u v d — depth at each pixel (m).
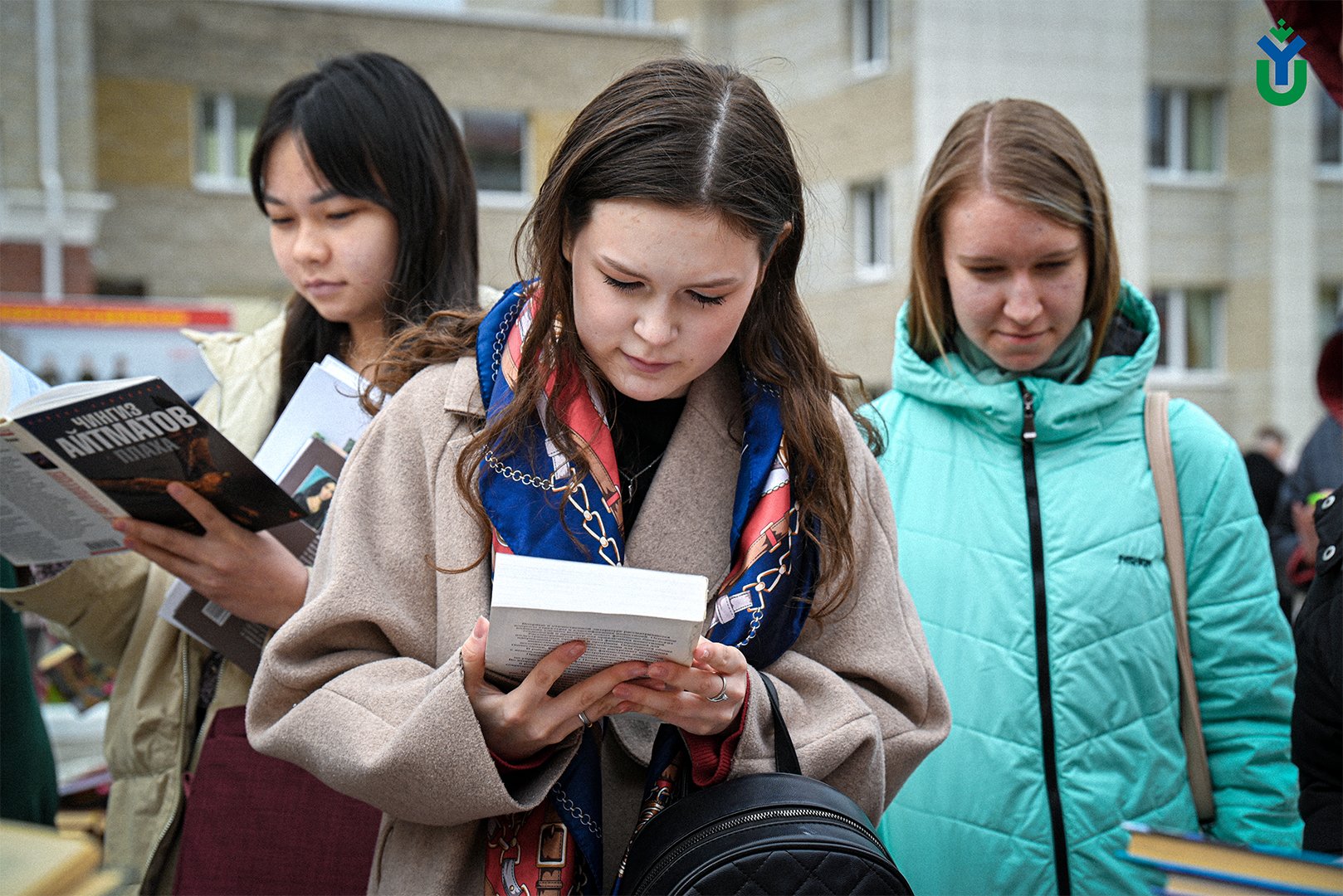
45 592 2.07
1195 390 16.75
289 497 1.72
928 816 2.19
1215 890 1.21
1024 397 2.29
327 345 2.29
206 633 1.96
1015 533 2.25
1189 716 2.23
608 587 1.33
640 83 1.53
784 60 1.85
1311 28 1.71
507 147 17.75
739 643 1.57
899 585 1.76
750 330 1.70
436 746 1.43
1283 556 4.19
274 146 2.17
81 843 1.02
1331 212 16.86
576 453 1.58
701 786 1.52
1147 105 16.47
